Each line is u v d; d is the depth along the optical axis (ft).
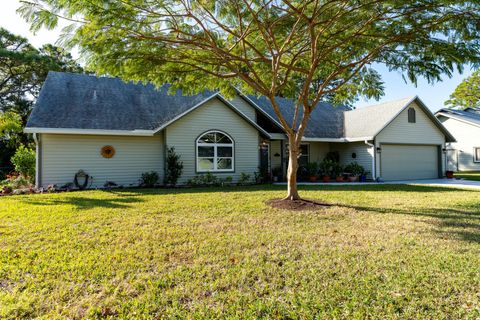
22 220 19.35
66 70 77.66
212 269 11.47
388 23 21.07
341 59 26.09
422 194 32.68
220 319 8.20
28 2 13.55
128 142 41.27
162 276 10.84
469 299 9.09
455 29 19.17
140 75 22.54
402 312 8.45
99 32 17.15
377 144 51.88
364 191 35.65
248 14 20.21
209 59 23.02
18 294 9.52
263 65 28.50
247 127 47.57
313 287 9.91
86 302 9.09
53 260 12.35
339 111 68.64
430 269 11.28
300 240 15.14
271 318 8.23
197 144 43.93
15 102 75.77
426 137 57.21
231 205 25.22
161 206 24.64
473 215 20.94
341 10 19.47
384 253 13.08
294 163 26.61
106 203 26.11
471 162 73.97
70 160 37.99
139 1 16.19
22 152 44.21
